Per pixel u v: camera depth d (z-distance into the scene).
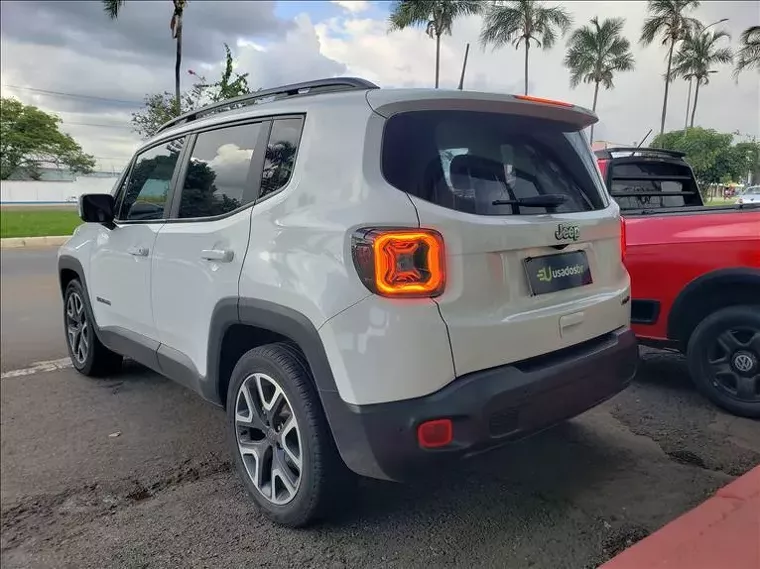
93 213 4.23
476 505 2.92
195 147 3.57
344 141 2.54
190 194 3.50
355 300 2.32
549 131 2.96
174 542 2.79
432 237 2.31
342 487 2.63
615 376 2.91
